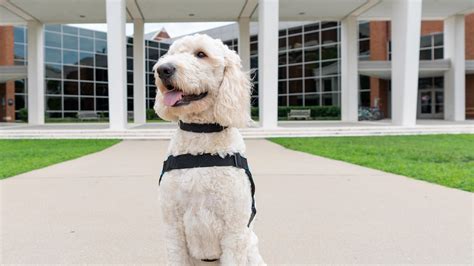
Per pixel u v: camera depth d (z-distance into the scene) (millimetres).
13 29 33094
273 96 19594
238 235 2576
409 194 6688
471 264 3799
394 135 18656
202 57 2596
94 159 11406
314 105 34812
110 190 7113
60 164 10406
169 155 2676
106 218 5340
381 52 32875
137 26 26422
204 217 2496
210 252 2629
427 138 16859
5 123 30141
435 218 5270
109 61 19141
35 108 27797
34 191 7039
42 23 28031
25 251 4156
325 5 24203
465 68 29641
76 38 35375
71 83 35125
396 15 21000
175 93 2494
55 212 5645
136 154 12656
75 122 31672
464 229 4809
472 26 31672
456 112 28453
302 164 10195
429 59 33688
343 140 16516
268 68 19547
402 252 4094
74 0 22125
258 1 21906
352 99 27875
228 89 2568
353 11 26031
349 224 5031
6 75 28906
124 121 19422
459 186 7246
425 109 34750
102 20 27562
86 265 3807
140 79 26484
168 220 2619
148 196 6633
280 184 7613
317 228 4879
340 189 7129
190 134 2584
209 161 2533
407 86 20234
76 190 7121
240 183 2586
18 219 5301
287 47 36375
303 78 35406
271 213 5555
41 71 28062
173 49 2727
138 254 4074
